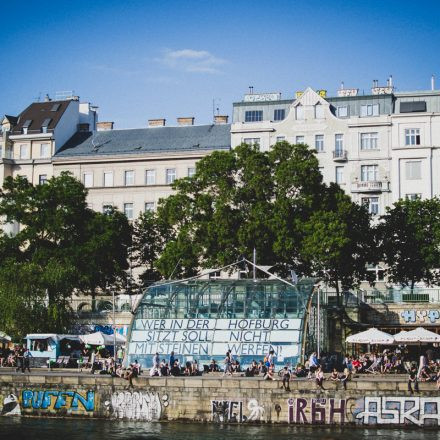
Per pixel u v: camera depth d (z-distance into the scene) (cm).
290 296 7362
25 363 7319
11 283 8781
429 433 5659
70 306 9338
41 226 9750
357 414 5875
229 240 8750
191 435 5641
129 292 10431
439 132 11050
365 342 7100
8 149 12569
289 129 11512
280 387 6000
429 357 7700
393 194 11075
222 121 12550
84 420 6253
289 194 9125
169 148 12000
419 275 9331
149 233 10450
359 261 9131
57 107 12850
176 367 6875
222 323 7381
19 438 5594
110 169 12162
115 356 7712
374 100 11419
